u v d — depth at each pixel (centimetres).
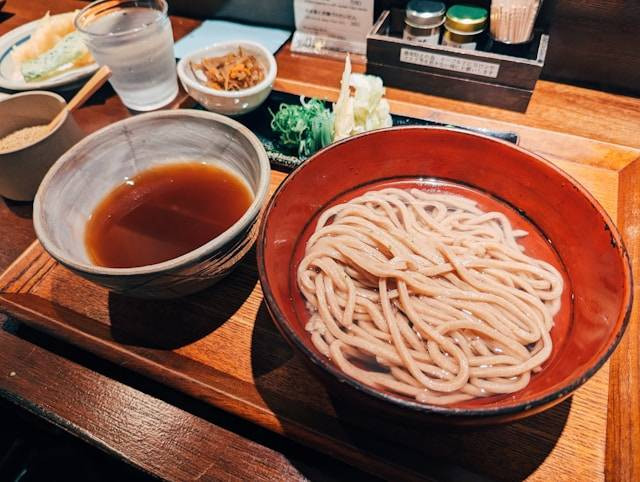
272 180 52
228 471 34
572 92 58
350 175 41
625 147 50
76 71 63
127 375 42
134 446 35
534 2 51
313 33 65
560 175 36
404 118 56
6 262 47
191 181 46
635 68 56
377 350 33
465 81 57
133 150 45
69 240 40
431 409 25
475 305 35
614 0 51
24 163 47
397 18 63
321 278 37
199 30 72
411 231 39
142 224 43
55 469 53
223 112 57
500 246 38
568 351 32
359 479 36
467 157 40
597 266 33
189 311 42
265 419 35
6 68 69
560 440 33
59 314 42
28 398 38
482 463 33
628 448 32
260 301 42
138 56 57
